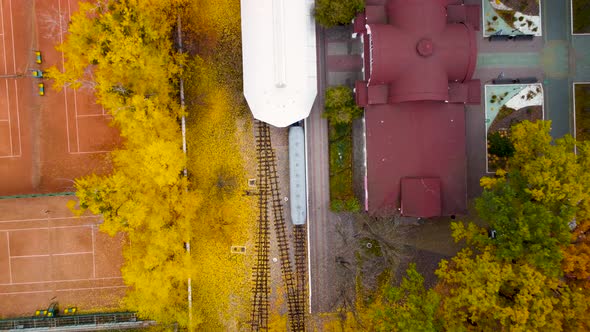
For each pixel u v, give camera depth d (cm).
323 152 3381
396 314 2806
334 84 3391
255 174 3484
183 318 3244
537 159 2680
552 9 3403
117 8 2758
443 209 3100
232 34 3462
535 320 2491
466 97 3058
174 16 3291
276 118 3142
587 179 2619
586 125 3409
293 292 3472
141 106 2792
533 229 2581
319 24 3297
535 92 3403
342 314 3416
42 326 3519
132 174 2939
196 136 3488
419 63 2850
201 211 3484
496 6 3388
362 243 3378
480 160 3403
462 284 2795
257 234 3488
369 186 3122
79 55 2852
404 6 2866
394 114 3069
